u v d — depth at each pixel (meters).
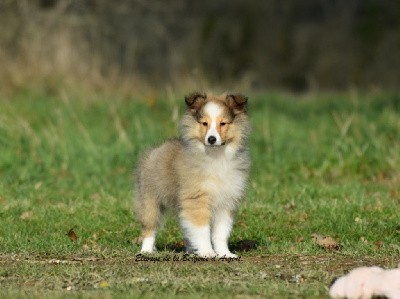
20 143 17.77
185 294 8.34
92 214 13.05
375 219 12.59
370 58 39.09
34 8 27.48
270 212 13.00
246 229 12.27
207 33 38.81
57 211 13.24
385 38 39.62
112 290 8.50
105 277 9.11
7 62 25.42
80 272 9.28
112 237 12.02
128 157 17.03
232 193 10.47
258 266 9.72
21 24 26.75
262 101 26.64
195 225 10.38
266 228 12.31
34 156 17.17
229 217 10.58
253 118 22.84
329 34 39.94
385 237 11.72
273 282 8.80
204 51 37.75
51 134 18.19
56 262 10.02
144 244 11.04
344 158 17.09
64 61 26.05
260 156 17.67
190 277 9.03
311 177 16.47
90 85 25.56
